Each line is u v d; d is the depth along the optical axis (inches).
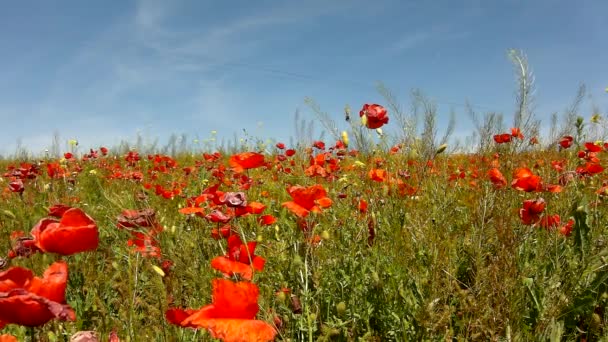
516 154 35.6
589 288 28.5
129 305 24.7
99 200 61.8
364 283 28.6
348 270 29.9
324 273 29.0
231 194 30.0
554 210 39.9
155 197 49.5
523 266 30.9
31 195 54.6
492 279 26.7
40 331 24.3
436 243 28.8
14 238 34.5
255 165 34.7
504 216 29.9
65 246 18.7
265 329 16.6
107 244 37.5
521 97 35.5
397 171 35.0
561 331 24.9
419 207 32.4
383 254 30.7
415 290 28.9
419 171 35.6
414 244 30.5
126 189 66.7
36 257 29.4
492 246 31.4
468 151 51.4
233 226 33.6
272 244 33.2
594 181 51.4
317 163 55.2
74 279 32.3
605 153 61.6
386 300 27.2
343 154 63.2
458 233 33.1
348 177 53.1
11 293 14.3
